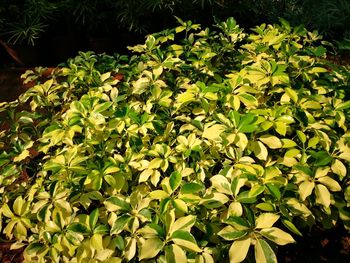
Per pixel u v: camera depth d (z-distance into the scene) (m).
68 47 5.12
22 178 2.51
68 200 1.72
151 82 2.21
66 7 4.95
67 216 1.60
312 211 1.86
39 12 4.77
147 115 1.94
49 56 5.18
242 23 5.57
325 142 1.75
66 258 1.52
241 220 1.41
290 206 1.58
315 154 1.69
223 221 1.47
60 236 1.54
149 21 5.20
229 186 1.56
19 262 2.28
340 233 2.31
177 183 1.55
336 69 2.32
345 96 2.07
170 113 2.08
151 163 1.72
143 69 2.40
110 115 2.00
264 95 2.14
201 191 1.64
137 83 2.21
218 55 2.63
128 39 5.21
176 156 1.83
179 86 2.32
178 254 1.32
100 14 4.98
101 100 2.14
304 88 2.09
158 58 2.39
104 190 1.79
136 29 4.97
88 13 5.01
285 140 1.77
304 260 2.18
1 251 2.36
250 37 2.68
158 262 1.43
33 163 2.40
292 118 1.80
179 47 2.54
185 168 1.70
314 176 1.64
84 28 5.23
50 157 2.06
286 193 1.62
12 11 4.81
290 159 1.74
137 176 1.85
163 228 1.41
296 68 2.29
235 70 2.61
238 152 1.74
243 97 1.91
